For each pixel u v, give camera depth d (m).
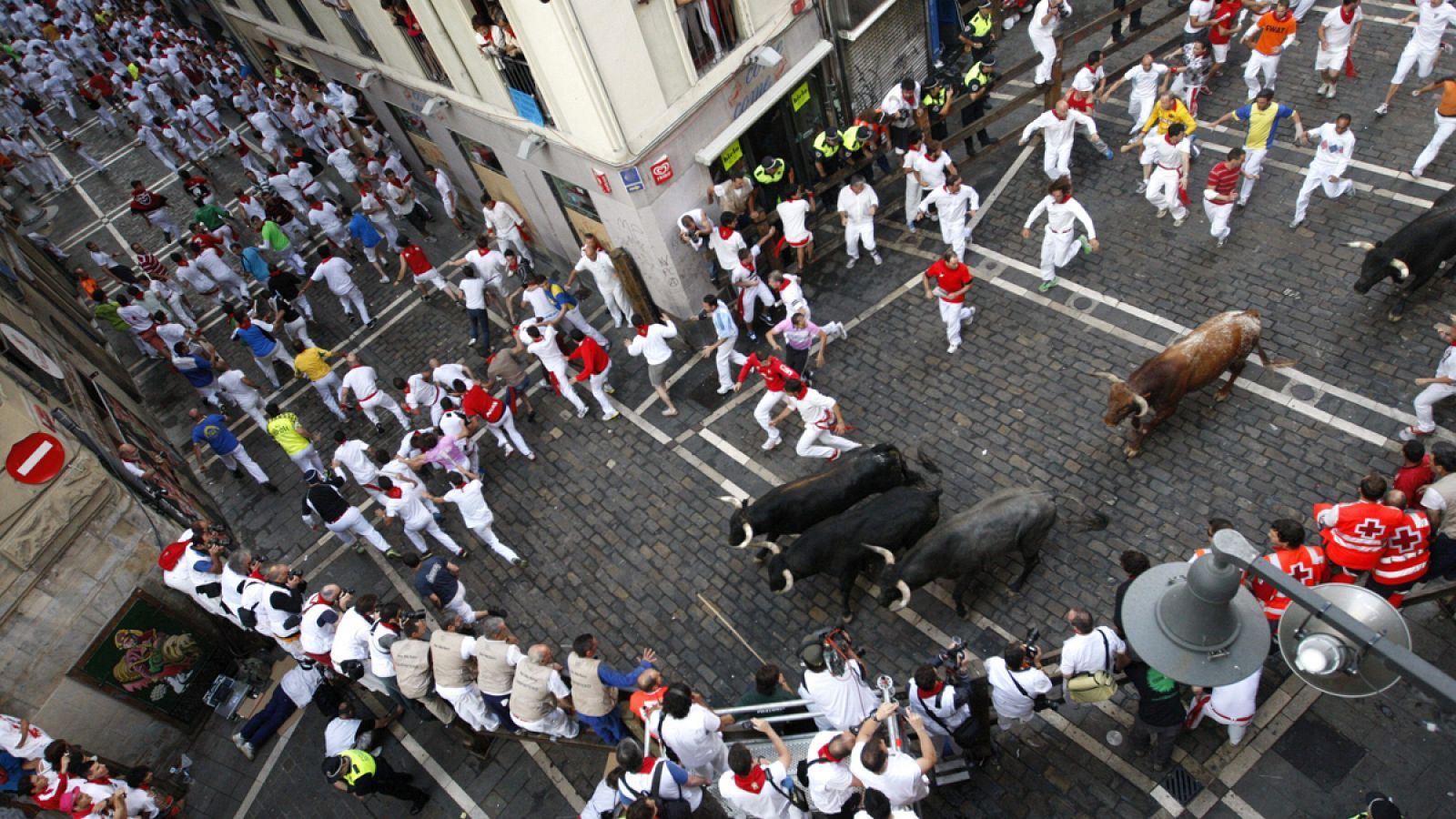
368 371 14.02
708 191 13.75
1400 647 3.67
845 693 7.68
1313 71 15.10
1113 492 10.61
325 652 10.35
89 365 16.31
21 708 10.62
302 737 11.44
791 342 12.17
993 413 11.86
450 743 10.70
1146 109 14.54
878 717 6.90
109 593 11.54
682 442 13.02
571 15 10.70
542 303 13.62
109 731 11.29
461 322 16.81
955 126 16.80
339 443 12.45
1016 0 18.12
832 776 6.82
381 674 9.74
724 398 13.45
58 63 29.91
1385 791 7.91
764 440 12.65
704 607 10.99
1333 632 4.49
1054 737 8.95
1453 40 14.83
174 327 15.93
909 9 16.03
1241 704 7.62
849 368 13.10
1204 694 8.03
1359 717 8.35
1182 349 10.09
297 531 13.99
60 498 11.14
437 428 12.52
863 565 10.06
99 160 27.39
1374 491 7.81
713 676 10.33
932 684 7.71
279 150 22.11
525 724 8.80
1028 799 8.61
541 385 14.75
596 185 13.25
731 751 6.81
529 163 14.61
